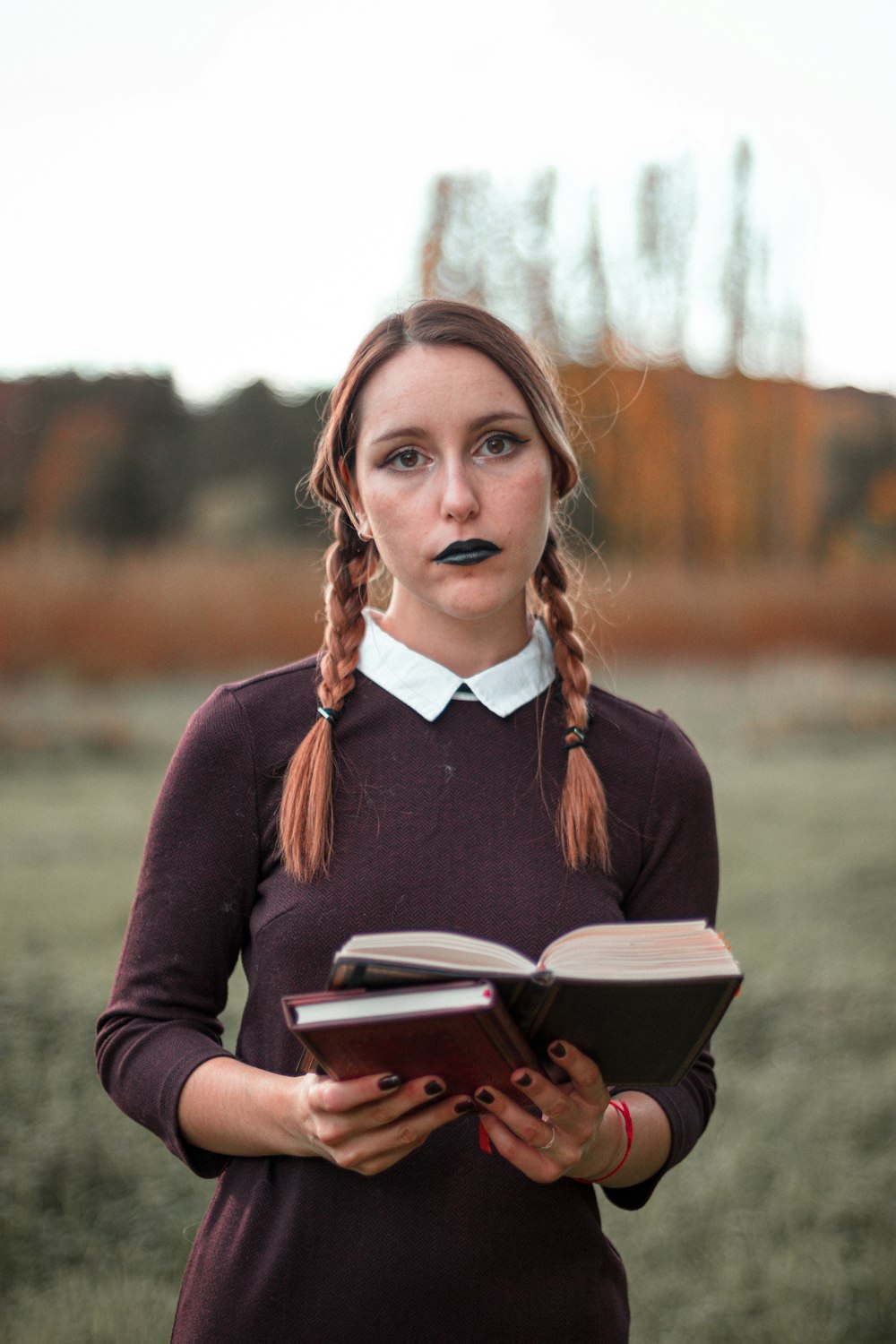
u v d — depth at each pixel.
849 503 24.47
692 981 1.08
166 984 1.37
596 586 17.17
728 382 23.05
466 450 1.35
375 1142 1.14
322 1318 1.28
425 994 1.04
